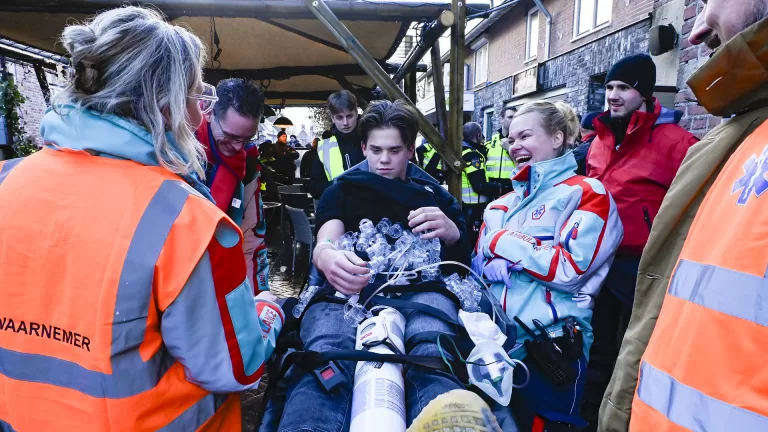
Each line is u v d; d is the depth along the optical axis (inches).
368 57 107.0
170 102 30.8
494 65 502.6
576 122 73.4
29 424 30.0
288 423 34.4
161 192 29.1
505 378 36.8
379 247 48.6
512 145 62.2
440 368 36.7
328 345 41.6
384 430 31.7
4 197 30.6
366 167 58.5
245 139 63.8
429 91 674.2
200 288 29.2
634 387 34.7
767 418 21.4
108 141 29.4
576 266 50.9
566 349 49.6
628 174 78.2
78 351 28.0
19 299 29.3
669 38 108.0
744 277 23.4
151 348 28.7
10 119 232.5
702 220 28.5
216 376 30.1
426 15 119.3
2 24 151.6
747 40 27.2
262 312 41.8
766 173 24.1
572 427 44.3
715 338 24.3
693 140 75.9
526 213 59.2
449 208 56.8
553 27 378.3
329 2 112.4
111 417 27.9
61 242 28.4
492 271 56.4
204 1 108.2
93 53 29.3
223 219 30.0
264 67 218.1
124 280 27.3
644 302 36.3
